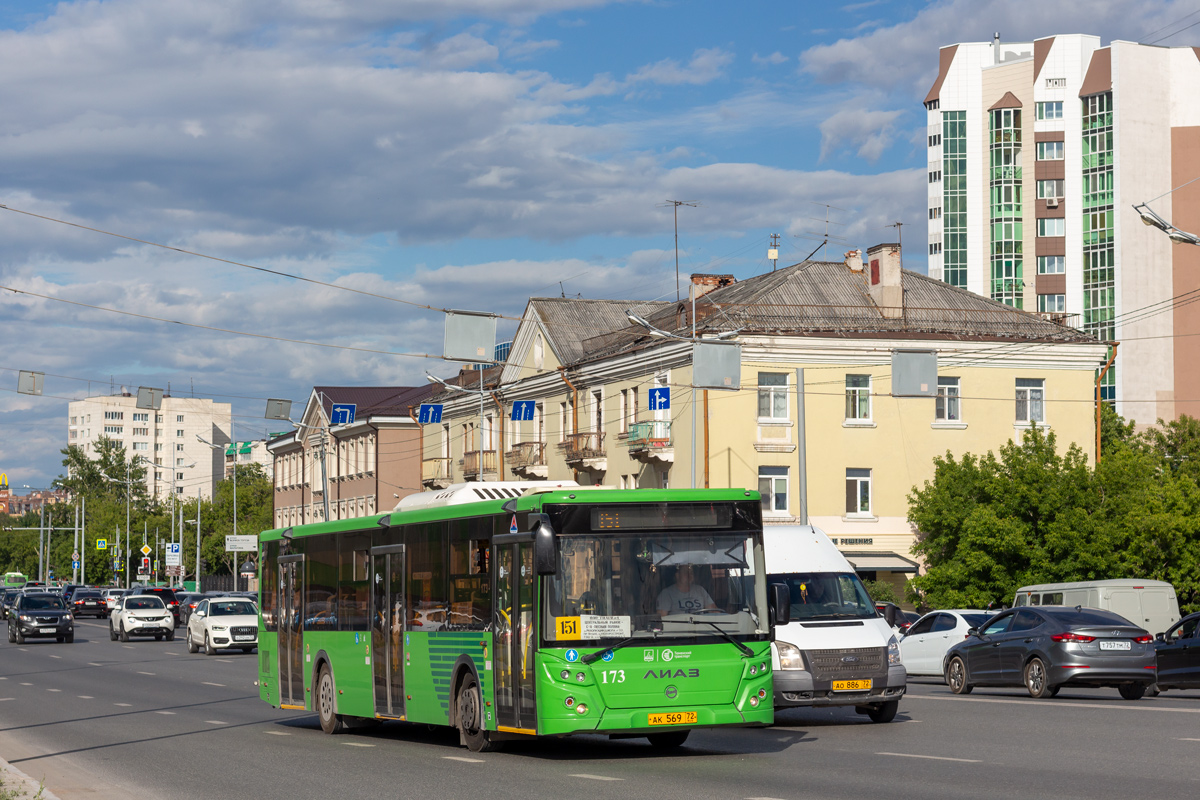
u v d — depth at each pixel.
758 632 14.95
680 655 14.59
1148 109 99.19
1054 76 102.44
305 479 93.00
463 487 17.69
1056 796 11.24
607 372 55.53
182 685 31.17
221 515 119.94
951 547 47.53
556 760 15.27
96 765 15.95
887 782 12.50
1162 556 43.81
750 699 14.76
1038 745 15.28
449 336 28.38
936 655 30.16
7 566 192.50
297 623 21.34
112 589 93.31
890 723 18.86
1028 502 44.91
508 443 65.56
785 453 49.81
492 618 15.57
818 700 18.42
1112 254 99.19
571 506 14.68
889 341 51.22
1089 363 53.53
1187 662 24.53
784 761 14.63
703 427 48.97
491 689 15.56
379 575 18.61
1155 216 28.47
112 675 34.91
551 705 14.30
